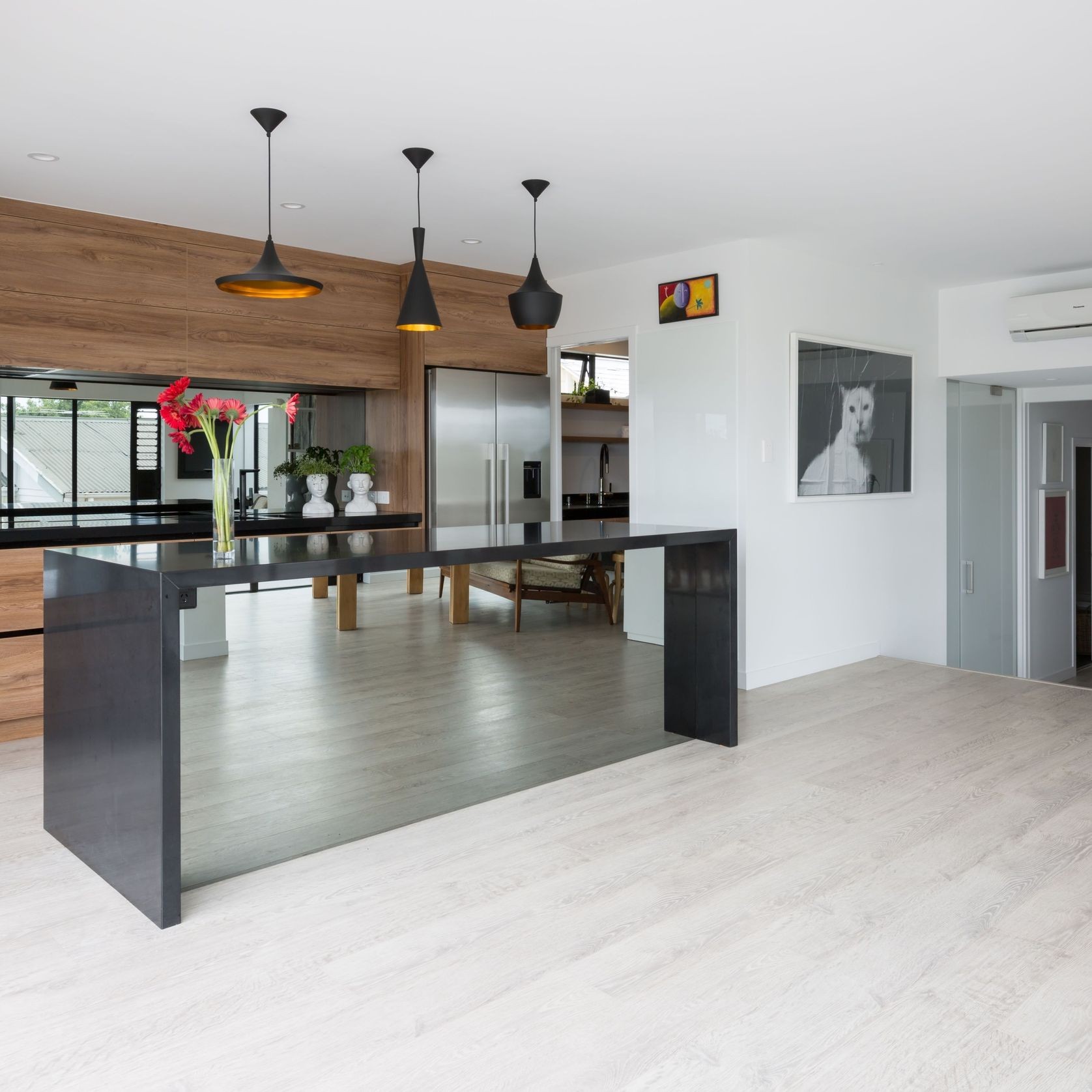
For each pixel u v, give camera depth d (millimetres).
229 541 2850
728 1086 1757
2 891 2594
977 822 3062
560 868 2729
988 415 6965
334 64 2828
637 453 5562
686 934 2334
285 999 2055
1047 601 7785
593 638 6203
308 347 5336
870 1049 1871
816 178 3941
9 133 3406
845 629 5633
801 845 2879
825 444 5387
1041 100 3135
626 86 2994
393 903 2510
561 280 6051
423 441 5715
